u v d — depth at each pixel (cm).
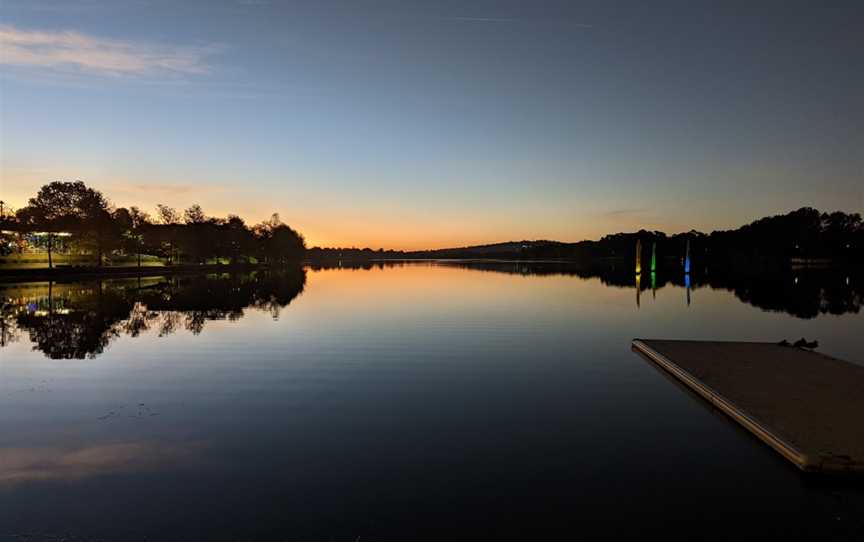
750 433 839
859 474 662
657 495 633
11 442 805
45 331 1939
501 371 1294
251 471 699
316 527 556
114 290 4088
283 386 1148
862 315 2502
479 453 764
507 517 580
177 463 725
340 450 774
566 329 2002
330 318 2325
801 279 6166
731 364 1258
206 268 9562
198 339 1769
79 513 587
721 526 563
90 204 6912
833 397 966
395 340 1752
